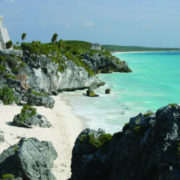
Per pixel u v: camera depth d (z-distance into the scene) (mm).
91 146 17688
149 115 15695
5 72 63188
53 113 51094
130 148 14430
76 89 84250
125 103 62750
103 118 49000
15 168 18672
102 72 138500
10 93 52594
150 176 12609
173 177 11102
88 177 16500
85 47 177000
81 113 52594
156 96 73250
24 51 71688
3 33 79250
